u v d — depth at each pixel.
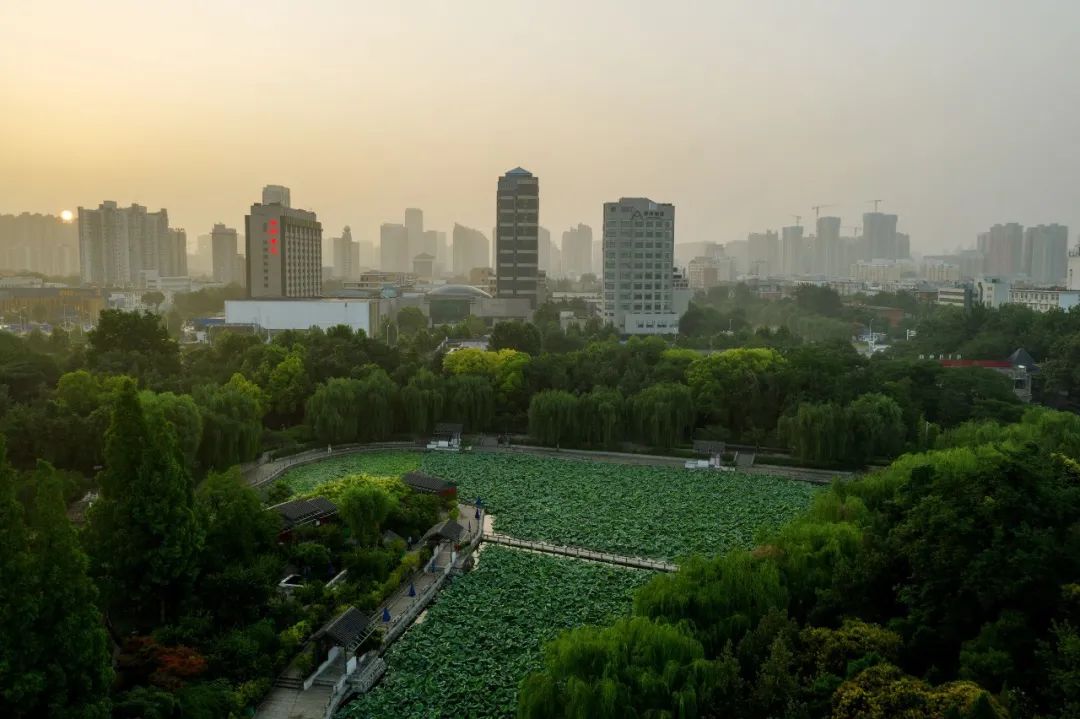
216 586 60.94
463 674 60.25
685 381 143.00
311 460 121.81
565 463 122.94
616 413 130.12
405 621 68.62
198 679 53.72
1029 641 45.88
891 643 48.94
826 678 45.34
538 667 60.69
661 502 102.62
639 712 47.75
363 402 132.12
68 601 44.59
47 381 125.50
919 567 51.94
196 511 62.62
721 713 46.94
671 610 56.19
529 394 144.25
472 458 125.06
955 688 41.38
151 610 60.62
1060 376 149.00
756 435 127.75
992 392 129.75
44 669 43.16
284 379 136.12
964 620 49.59
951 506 52.78
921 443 119.56
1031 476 52.53
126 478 58.19
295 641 61.06
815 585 59.56
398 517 86.19
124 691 49.91
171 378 127.75
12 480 45.00
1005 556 48.47
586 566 81.06
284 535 77.56
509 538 89.25
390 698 57.28
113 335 137.88
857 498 73.06
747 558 60.53
